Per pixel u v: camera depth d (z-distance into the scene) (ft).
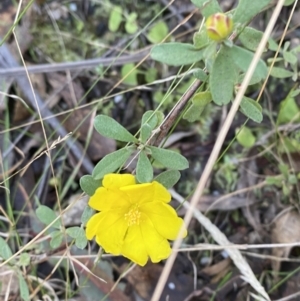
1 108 0.58
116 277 0.56
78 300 0.54
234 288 0.56
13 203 0.57
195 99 0.37
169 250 0.40
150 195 0.38
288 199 0.57
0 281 0.52
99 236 0.38
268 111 0.58
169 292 0.56
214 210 0.58
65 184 0.58
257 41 0.35
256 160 0.58
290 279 0.56
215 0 0.33
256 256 0.57
